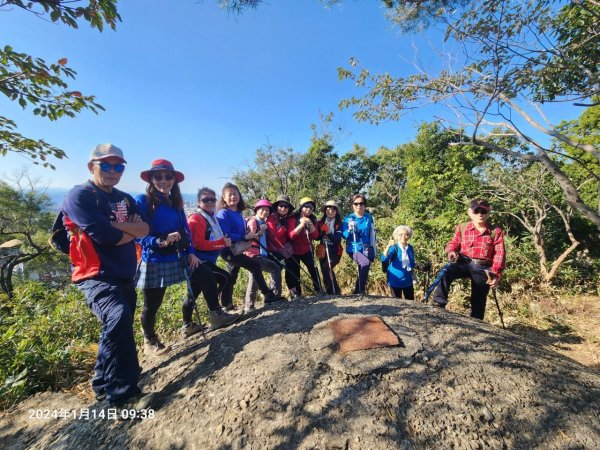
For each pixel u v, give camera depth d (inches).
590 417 71.9
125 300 88.5
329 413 70.7
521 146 280.8
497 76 106.9
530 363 88.7
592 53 115.0
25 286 265.1
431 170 415.8
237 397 78.5
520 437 65.9
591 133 296.5
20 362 130.9
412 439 64.9
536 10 104.7
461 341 93.5
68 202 85.0
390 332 93.5
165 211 110.1
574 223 305.7
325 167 769.6
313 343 91.6
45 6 89.7
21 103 132.2
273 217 164.4
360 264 164.4
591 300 216.8
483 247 146.2
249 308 157.8
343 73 149.4
